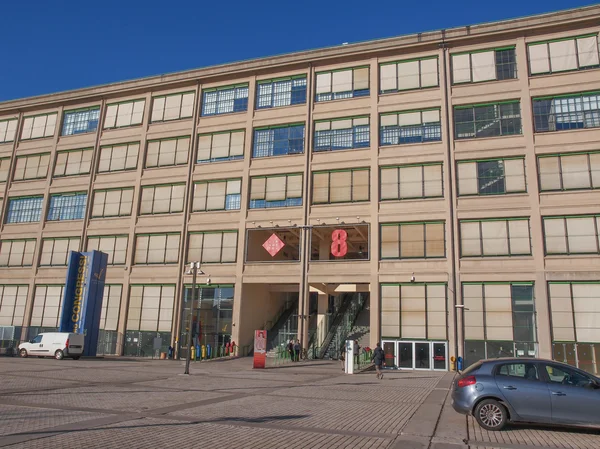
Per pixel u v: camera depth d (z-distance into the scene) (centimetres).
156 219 3906
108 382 1750
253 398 1423
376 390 1738
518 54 3256
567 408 975
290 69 3841
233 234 3666
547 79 3162
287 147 3694
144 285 3806
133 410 1144
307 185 3547
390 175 3369
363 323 3838
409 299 3144
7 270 4247
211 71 4009
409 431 989
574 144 3014
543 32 3238
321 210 3484
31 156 4494
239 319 3509
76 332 3250
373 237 3297
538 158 3073
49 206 4291
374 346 3125
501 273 2983
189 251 3756
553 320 2834
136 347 3706
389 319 3156
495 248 3033
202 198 3825
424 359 3031
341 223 3400
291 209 3556
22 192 4412
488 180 3144
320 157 3578
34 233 4250
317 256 4553
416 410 1273
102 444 793
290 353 3212
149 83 4178
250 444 831
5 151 4581
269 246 3525
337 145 3569
